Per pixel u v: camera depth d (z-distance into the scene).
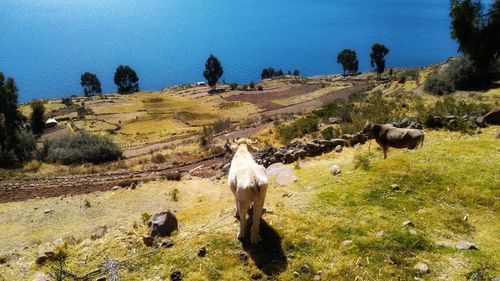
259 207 8.79
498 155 13.34
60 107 101.81
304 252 8.81
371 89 91.12
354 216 10.21
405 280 7.79
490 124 17.75
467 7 30.97
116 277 8.31
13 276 8.90
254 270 8.29
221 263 8.52
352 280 7.87
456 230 9.48
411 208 10.48
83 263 9.06
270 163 17.41
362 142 17.61
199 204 12.91
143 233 10.27
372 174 12.63
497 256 8.36
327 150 17.28
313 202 11.13
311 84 132.12
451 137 16.59
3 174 25.91
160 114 85.50
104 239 10.29
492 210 10.22
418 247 8.73
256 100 100.88
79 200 18.08
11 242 14.11
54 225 15.53
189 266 8.53
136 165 27.39
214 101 104.69
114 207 16.94
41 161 31.92
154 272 8.46
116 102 109.06
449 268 8.05
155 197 17.69
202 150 29.72
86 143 35.72
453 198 10.84
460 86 52.59
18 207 17.61
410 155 13.78
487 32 31.36
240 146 10.17
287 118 41.69
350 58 177.75
